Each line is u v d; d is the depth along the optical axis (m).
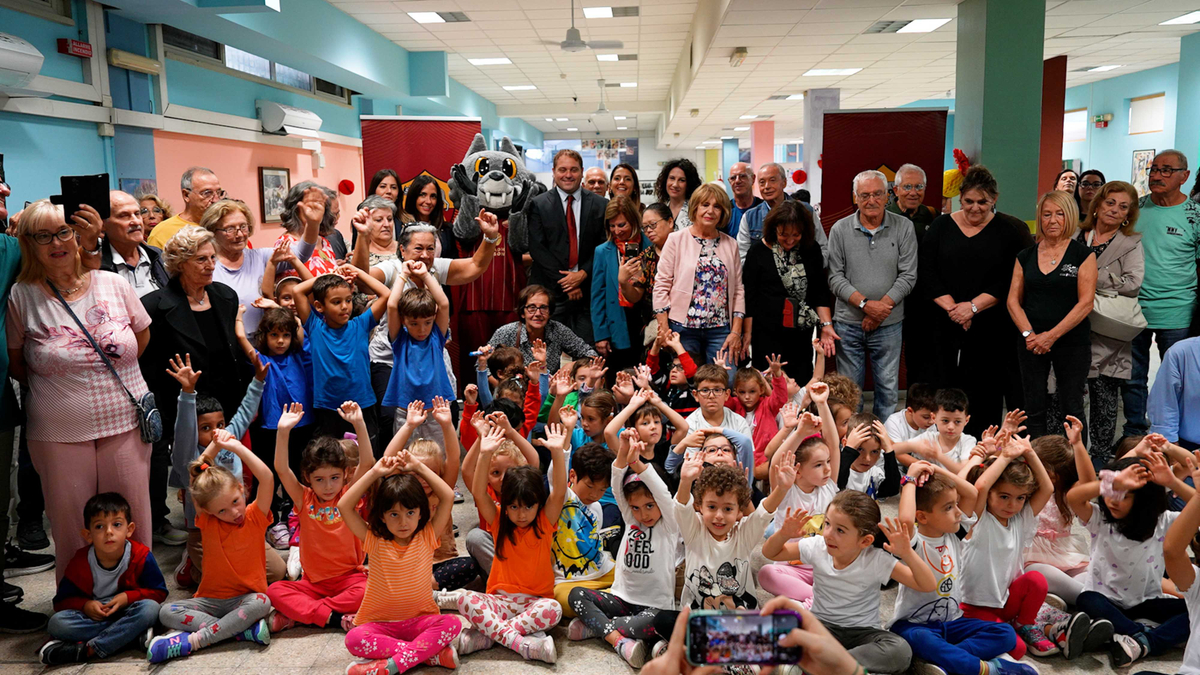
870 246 4.27
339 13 9.34
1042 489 2.63
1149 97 13.56
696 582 2.60
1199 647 2.14
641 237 4.64
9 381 2.75
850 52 9.97
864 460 3.50
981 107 7.19
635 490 2.64
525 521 2.69
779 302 4.26
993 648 2.39
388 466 2.58
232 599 2.73
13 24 5.07
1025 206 7.26
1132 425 4.50
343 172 11.37
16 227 2.78
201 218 4.00
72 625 2.58
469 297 5.10
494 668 2.52
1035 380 3.99
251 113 8.62
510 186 5.02
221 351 3.35
